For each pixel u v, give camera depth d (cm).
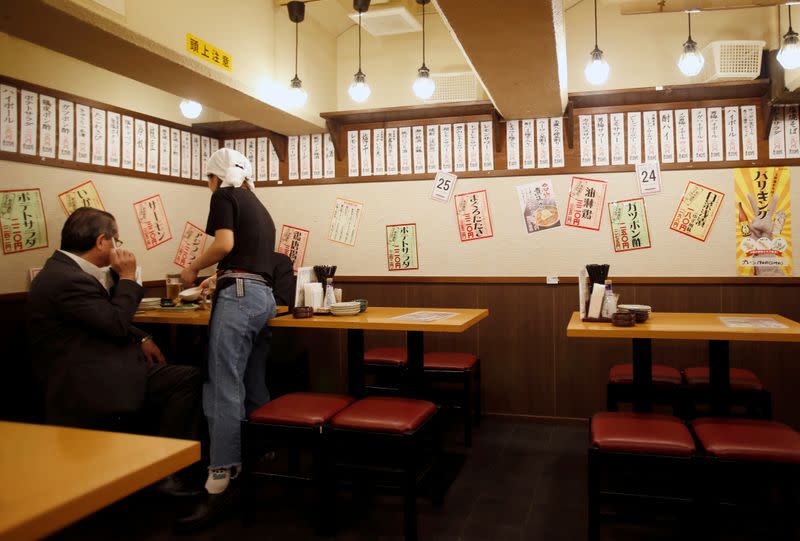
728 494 284
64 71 389
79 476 99
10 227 348
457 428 432
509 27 275
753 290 411
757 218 412
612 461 226
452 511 288
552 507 290
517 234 453
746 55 417
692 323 296
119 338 288
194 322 332
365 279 485
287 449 382
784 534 231
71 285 273
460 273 465
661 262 427
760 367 408
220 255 291
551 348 446
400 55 520
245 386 329
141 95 451
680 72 464
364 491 255
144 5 298
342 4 470
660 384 346
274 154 512
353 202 491
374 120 480
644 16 472
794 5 398
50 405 271
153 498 305
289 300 429
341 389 493
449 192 467
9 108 347
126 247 428
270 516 287
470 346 462
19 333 348
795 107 405
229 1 363
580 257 441
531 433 417
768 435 226
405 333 481
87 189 397
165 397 313
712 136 420
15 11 255
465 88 492
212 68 346
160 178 458
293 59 438
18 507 86
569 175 443
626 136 433
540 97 388
